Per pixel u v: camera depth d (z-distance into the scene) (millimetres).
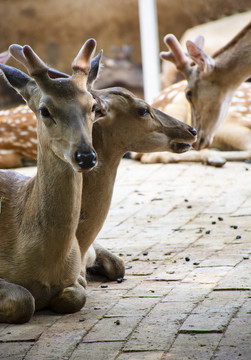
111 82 31719
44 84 6938
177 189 14203
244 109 17172
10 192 7980
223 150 17688
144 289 8516
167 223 11758
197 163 16594
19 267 7551
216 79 14500
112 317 7570
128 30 34750
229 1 30344
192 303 7809
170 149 8484
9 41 34562
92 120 7098
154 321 7332
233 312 7410
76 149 6680
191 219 11922
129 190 14391
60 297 7766
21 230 7594
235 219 11719
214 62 14445
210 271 8984
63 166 7168
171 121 8438
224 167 16031
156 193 13984
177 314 7484
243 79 14695
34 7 34469
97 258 9180
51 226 7379
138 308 7801
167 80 28391
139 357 6430
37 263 7516
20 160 17766
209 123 14727
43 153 7281
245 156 16469
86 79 7121
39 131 7293
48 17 34531
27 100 7418
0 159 17484
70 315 7750
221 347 6527
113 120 8156
